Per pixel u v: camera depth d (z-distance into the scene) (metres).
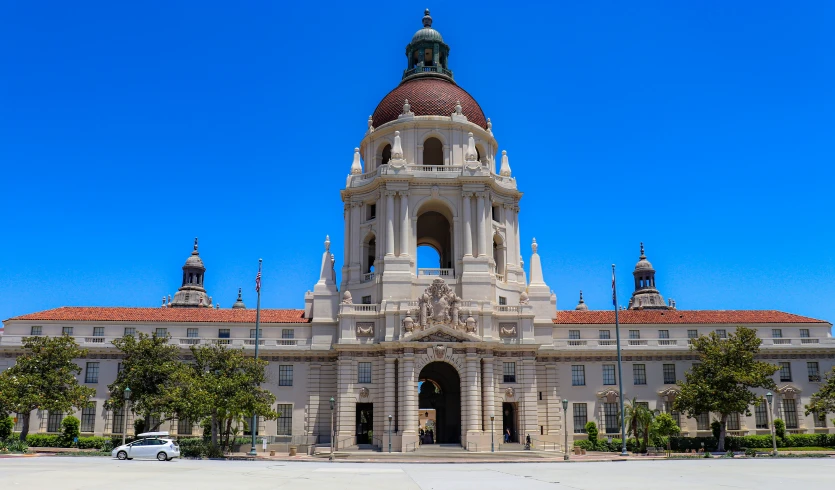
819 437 87.44
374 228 94.25
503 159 100.88
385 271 88.94
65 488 32.69
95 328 90.81
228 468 49.66
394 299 87.50
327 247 95.19
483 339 84.00
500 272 95.62
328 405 88.62
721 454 75.75
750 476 42.12
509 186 98.44
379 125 101.75
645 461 63.03
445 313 83.88
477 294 88.25
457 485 37.22
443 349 82.50
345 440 82.38
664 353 92.00
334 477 42.19
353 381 84.88
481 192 92.50
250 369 76.31
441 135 96.88
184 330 91.50
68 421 81.75
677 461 62.28
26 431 75.31
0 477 38.19
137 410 76.81
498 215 97.19
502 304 91.38
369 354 85.81
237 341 90.19
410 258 90.56
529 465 57.69
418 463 61.66
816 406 85.00
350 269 94.19
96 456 64.94
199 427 86.56
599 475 44.09
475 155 95.75
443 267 106.06
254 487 34.91
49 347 78.19
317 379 89.25
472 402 81.00
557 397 90.12
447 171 94.06
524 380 86.00
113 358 88.44
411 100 99.50
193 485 35.53
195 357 78.62
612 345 92.19
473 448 78.88
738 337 86.25
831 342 93.56
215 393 70.38
